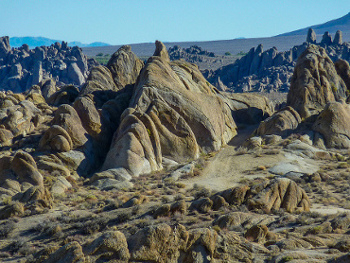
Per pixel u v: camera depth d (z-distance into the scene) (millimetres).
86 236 83500
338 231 73812
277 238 71500
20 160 137125
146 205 103625
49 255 62469
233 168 165750
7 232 87875
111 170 154000
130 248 57812
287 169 157500
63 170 155125
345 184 134625
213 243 61406
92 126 181375
